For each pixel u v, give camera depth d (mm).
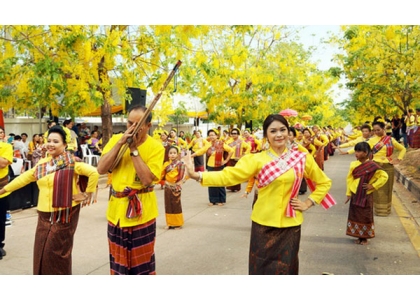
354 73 17734
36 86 10109
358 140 9750
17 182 4496
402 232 7102
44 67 10000
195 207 9602
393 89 17672
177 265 5477
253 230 3885
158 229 7465
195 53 14125
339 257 5781
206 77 17234
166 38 12789
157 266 5430
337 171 16734
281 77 20328
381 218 8172
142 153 3824
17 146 13703
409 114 17703
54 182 4297
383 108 20672
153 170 3814
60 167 4348
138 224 3846
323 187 3893
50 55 11016
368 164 6359
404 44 15875
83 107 12844
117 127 25234
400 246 6297
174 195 7410
